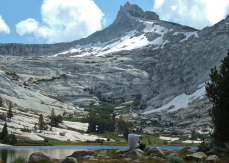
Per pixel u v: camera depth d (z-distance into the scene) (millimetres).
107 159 34375
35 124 184125
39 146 138875
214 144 40281
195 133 183625
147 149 38844
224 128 38406
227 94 38719
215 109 39906
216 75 40781
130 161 31859
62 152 96812
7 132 147750
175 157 30312
